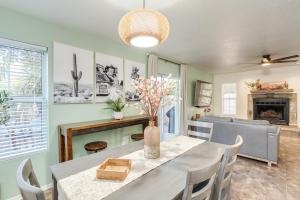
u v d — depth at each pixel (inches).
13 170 84.0
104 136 124.8
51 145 97.3
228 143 146.7
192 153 65.5
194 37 121.6
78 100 108.4
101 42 121.3
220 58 184.2
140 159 59.2
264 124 135.4
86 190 39.8
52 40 97.5
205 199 40.6
